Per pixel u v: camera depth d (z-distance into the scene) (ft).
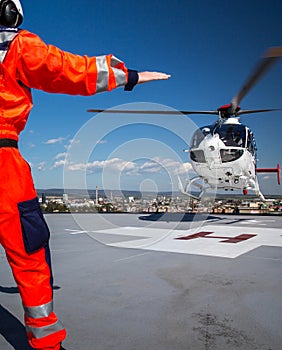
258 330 8.14
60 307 9.81
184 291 11.37
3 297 11.00
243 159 33.53
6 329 8.39
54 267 15.11
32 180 6.14
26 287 5.88
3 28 5.87
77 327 8.36
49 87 5.89
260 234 27.09
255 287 11.81
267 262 16.05
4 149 5.80
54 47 5.89
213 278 13.08
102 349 7.18
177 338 7.72
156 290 11.50
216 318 8.93
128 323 8.61
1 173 5.67
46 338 5.94
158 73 6.64
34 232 5.83
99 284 12.26
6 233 5.68
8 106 5.80
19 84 5.89
